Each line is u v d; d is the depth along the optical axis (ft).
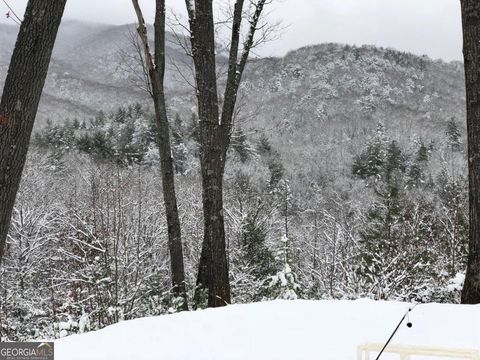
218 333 17.35
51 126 250.98
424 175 226.99
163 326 18.31
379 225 54.80
